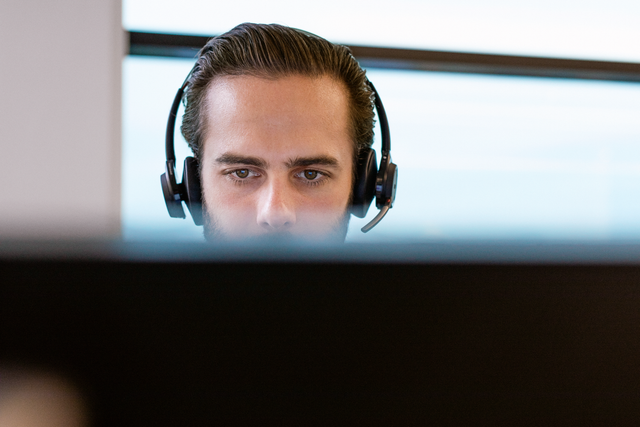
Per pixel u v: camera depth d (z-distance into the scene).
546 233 0.18
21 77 1.74
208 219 0.90
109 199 1.80
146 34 1.82
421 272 0.17
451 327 0.17
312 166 0.86
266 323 0.16
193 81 0.90
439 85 2.03
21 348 0.15
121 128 1.82
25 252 0.15
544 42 2.01
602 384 0.18
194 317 0.16
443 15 1.94
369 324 0.17
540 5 1.98
